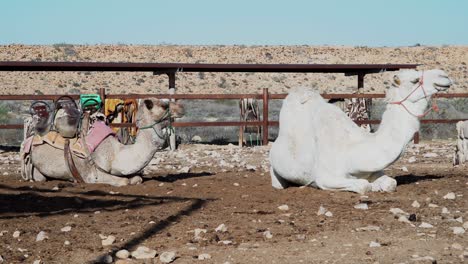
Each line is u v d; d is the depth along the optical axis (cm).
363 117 2648
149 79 6581
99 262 744
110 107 2219
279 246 802
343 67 2641
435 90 1091
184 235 865
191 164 1767
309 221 933
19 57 7081
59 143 1307
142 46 7881
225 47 8106
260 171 1560
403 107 1096
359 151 1104
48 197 1159
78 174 1298
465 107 4184
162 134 1288
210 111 4425
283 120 1188
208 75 6869
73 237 866
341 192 1128
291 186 1209
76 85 6206
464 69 7788
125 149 1288
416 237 833
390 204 1035
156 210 1034
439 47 8500
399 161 1762
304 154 1148
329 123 1139
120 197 1164
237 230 887
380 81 7025
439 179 1311
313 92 1191
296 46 8394
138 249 776
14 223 956
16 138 2995
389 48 8400
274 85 6738
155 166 1714
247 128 2525
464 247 787
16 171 1623
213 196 1162
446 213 974
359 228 882
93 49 7594
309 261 739
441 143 2455
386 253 763
